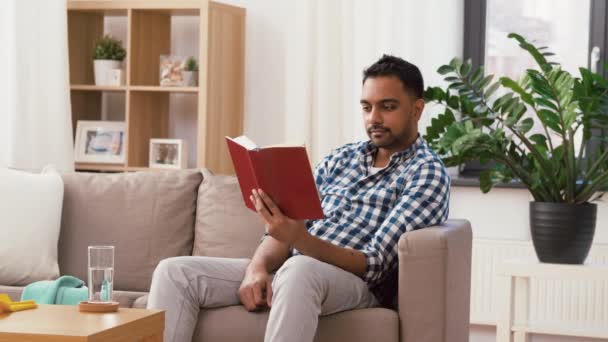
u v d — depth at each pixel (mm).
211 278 2551
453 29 4184
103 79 4305
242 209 3121
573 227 3123
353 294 2488
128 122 4234
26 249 3090
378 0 4121
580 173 3273
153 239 3162
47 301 2701
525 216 4094
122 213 3197
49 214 3152
